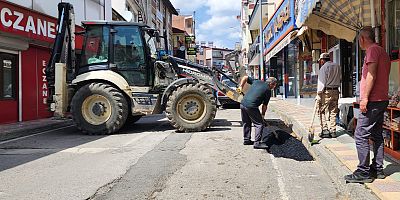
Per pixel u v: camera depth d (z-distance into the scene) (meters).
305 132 8.76
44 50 14.95
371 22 7.50
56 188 5.27
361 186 4.61
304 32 12.88
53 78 10.88
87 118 10.34
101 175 5.92
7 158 7.32
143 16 32.47
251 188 5.21
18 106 13.45
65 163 6.80
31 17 12.97
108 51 10.80
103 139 9.53
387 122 6.11
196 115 10.41
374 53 4.65
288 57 22.92
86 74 10.59
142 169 6.26
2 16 11.54
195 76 11.29
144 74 10.71
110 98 10.28
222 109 19.12
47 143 9.04
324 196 4.85
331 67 7.71
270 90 8.08
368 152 4.74
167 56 11.32
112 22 10.95
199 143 8.56
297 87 19.20
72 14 11.42
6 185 5.46
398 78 5.86
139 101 10.59
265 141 8.04
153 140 9.13
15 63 13.42
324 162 6.17
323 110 7.84
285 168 6.29
